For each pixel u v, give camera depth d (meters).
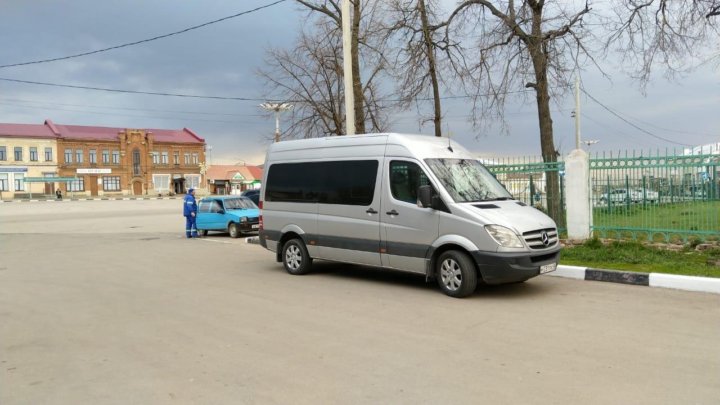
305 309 7.31
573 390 4.26
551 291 8.12
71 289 9.27
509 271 7.41
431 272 8.21
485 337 5.77
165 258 13.38
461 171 8.72
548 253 7.82
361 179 9.26
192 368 5.00
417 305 7.40
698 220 10.27
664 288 8.10
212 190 91.44
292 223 10.37
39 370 5.07
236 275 10.43
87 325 6.72
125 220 31.28
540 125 14.08
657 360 4.92
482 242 7.57
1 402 4.31
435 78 16.80
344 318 6.75
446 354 5.22
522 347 5.39
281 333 6.11
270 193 10.88
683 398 4.07
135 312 7.37
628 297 7.59
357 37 17.88
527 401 4.06
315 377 4.68
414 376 4.64
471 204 8.00
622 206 11.25
